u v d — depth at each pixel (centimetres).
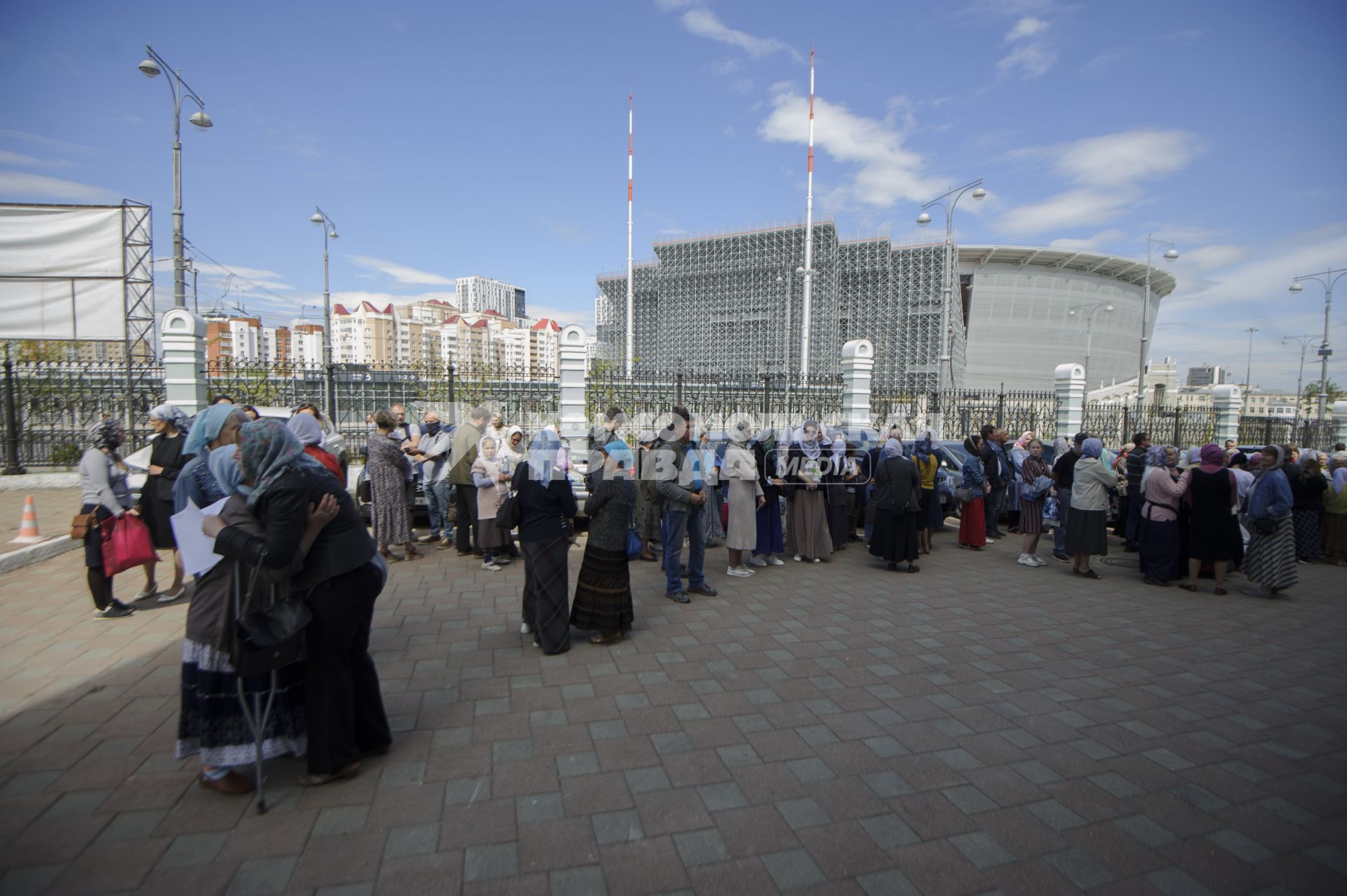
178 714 374
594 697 410
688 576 670
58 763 321
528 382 1312
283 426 288
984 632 550
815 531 795
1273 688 450
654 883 246
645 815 288
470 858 258
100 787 301
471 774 320
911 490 734
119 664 440
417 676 438
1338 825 295
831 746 354
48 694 396
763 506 765
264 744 298
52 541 735
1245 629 580
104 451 525
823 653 493
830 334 5816
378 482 716
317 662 302
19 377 1246
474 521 761
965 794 312
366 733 329
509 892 240
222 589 288
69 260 1213
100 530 517
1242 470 873
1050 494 875
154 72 1307
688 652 490
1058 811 300
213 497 346
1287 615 623
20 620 525
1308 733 385
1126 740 370
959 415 1487
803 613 590
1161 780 330
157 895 234
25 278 1202
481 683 428
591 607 500
